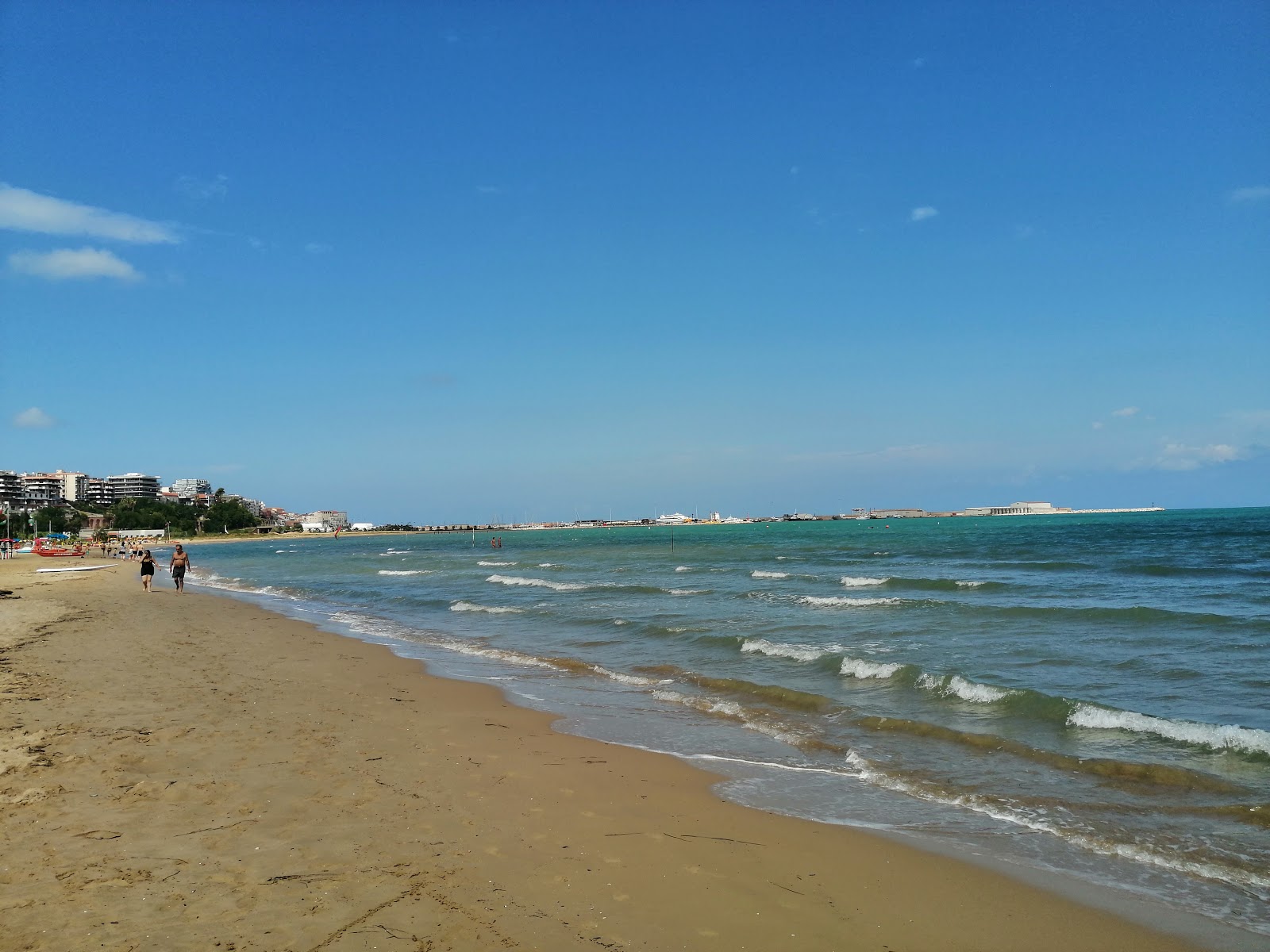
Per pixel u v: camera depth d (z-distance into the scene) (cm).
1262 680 1355
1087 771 901
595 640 1983
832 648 1742
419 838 659
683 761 951
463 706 1250
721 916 545
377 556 8469
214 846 618
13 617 2352
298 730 1027
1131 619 2088
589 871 609
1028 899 589
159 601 3097
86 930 472
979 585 3144
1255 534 7538
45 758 839
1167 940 532
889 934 530
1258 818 752
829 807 791
